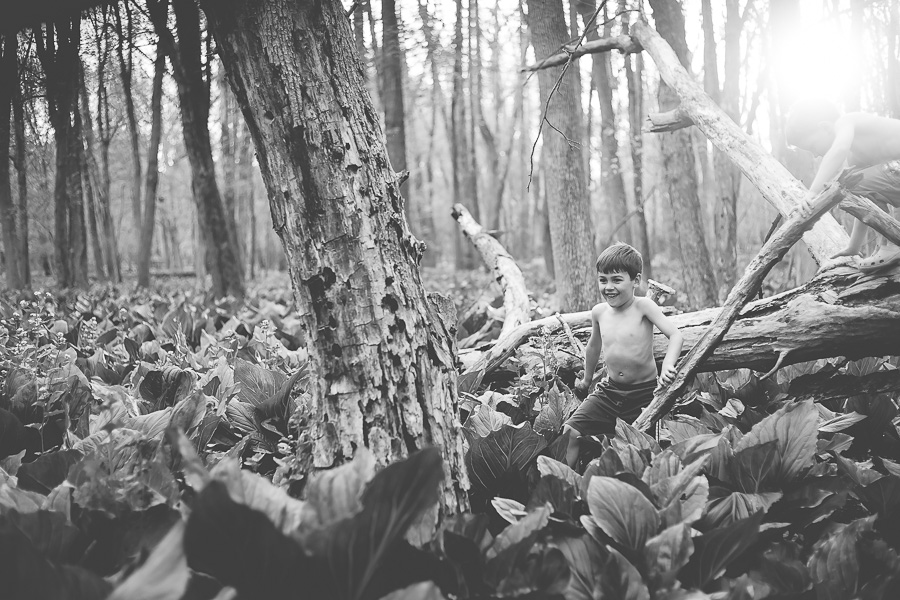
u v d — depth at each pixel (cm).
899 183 365
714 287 1044
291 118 241
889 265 373
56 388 391
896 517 266
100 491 219
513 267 741
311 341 244
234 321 766
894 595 213
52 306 801
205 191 1285
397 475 155
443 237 4916
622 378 355
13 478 255
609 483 223
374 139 254
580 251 876
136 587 145
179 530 155
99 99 1150
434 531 221
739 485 264
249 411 371
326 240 240
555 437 341
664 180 1091
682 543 202
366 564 164
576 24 1091
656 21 882
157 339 684
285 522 177
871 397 364
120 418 331
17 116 763
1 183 1357
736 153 555
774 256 315
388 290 241
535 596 182
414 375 240
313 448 245
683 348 453
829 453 311
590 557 211
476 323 776
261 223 3903
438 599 161
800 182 505
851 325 376
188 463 166
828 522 263
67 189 1577
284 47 242
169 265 4144
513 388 485
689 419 362
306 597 163
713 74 1180
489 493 290
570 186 871
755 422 352
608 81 1391
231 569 163
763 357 403
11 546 157
